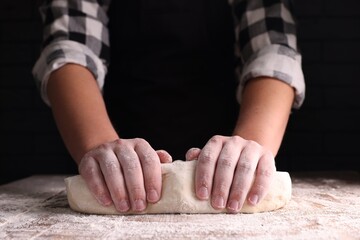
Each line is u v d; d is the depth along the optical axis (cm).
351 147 118
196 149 53
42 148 121
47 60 66
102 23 75
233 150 50
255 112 60
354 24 118
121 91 81
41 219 49
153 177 49
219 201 48
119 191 49
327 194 63
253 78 66
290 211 51
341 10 118
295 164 118
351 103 118
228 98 84
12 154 121
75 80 64
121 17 82
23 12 121
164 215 50
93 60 68
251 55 71
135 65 81
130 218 49
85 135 57
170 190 50
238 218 48
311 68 118
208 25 81
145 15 80
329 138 118
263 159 51
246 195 49
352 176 86
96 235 42
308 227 44
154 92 80
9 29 121
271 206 51
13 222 48
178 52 80
